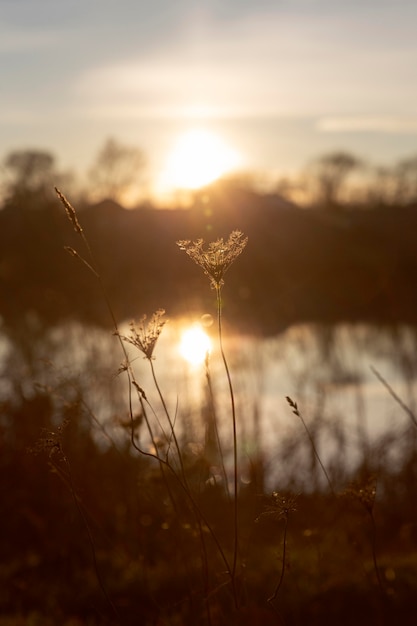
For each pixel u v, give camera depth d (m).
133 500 4.89
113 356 7.99
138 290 9.78
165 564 4.67
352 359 11.71
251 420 7.05
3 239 17.23
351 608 3.89
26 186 8.41
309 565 4.38
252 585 4.16
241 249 2.10
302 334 12.86
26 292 17.06
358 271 22.17
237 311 16.77
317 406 7.89
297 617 3.65
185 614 3.49
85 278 13.49
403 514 6.03
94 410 5.97
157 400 6.48
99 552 5.16
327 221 25.41
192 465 3.35
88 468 5.54
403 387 9.45
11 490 5.82
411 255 22.53
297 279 22.41
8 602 4.69
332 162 28.28
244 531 3.91
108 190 15.95
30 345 9.77
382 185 28.75
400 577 4.36
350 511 4.73
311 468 6.02
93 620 4.18
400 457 6.78
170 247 12.37
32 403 6.34
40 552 5.49
